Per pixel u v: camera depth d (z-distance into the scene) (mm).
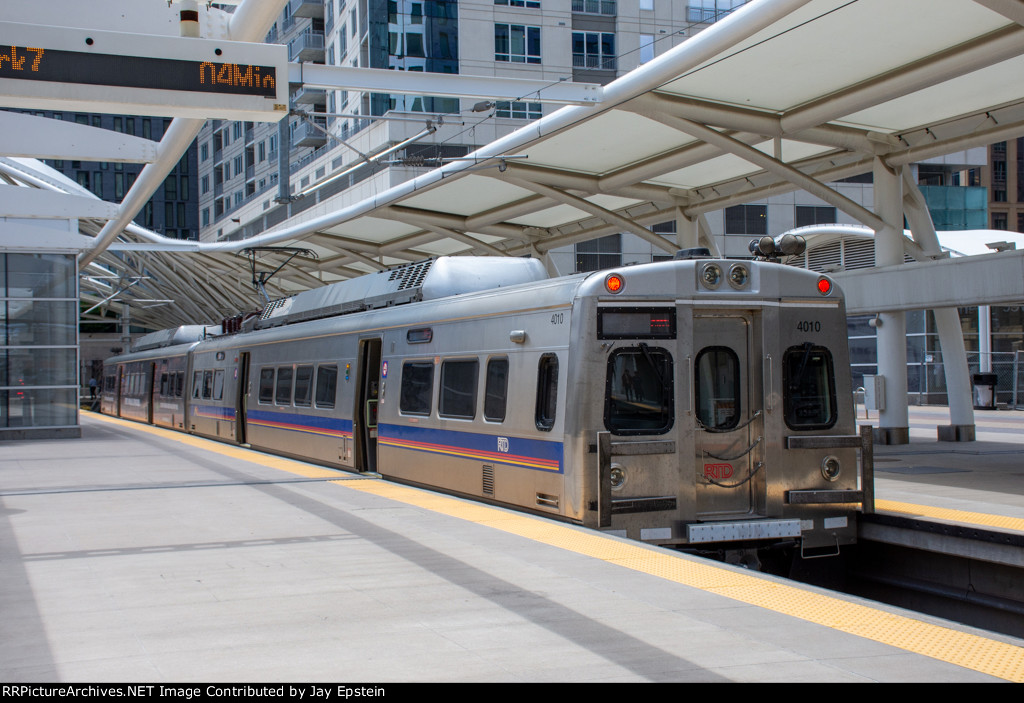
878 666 4594
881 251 18062
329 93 47281
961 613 8875
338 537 8227
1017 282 13758
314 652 4895
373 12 40594
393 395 12852
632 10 43438
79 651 4938
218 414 21938
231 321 23078
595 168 20953
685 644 4984
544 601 5918
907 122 17312
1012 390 35812
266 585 6445
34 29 8109
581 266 40781
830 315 9312
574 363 8633
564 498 8734
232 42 8617
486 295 10672
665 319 8742
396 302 13500
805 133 17109
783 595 6055
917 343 36906
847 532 9359
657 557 7215
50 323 22734
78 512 9898
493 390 10273
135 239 37875
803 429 9133
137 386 33094
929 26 12906
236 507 10117
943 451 17203
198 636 5211
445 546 7715
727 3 44750
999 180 78812
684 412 8719
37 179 28469
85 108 8453
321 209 46875
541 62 42344
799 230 33812
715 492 8898
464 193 23188
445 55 41156
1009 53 12906
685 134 18203
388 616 5602
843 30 13031
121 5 9727
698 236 23984
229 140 68688
